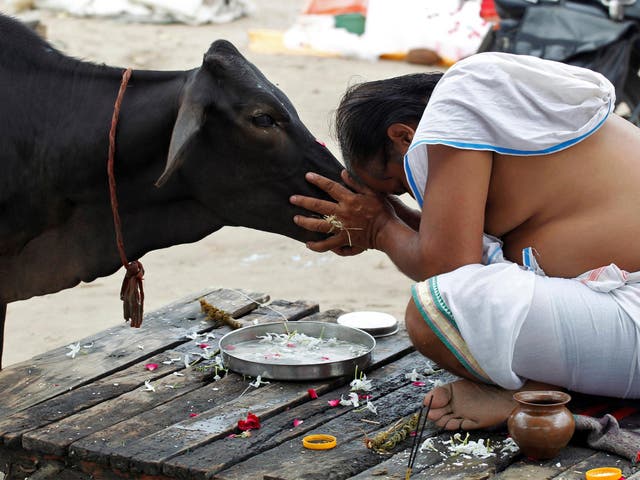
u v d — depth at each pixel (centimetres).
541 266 350
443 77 344
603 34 675
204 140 384
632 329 332
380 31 1229
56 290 412
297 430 354
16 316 625
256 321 460
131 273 403
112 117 385
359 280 689
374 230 374
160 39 1288
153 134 384
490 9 970
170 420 364
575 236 343
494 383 349
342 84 1120
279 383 391
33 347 572
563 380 342
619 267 342
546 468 320
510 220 348
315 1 1284
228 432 352
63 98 393
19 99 392
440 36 1195
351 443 343
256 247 762
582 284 339
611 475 305
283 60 1220
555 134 336
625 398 351
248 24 1400
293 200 378
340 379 395
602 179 342
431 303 336
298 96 1073
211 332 450
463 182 334
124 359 420
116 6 1395
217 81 379
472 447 333
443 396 356
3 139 390
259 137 378
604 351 333
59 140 389
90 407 378
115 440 348
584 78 352
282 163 383
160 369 411
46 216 399
